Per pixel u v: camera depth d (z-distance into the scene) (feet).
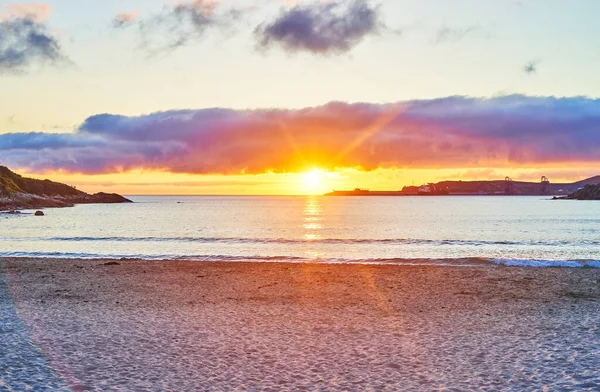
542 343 39.34
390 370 33.09
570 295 60.08
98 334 42.42
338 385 30.30
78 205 642.22
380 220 286.66
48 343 39.65
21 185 593.01
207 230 209.05
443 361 34.99
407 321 46.93
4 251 125.70
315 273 78.18
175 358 35.81
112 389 29.68
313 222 268.21
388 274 77.00
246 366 33.96
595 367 33.30
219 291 62.85
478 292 61.98
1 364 34.35
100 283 69.21
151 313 50.47
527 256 116.67
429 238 167.63
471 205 593.83
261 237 172.24
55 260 96.63
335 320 47.32
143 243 150.30
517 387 29.89
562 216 325.21
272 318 48.16
